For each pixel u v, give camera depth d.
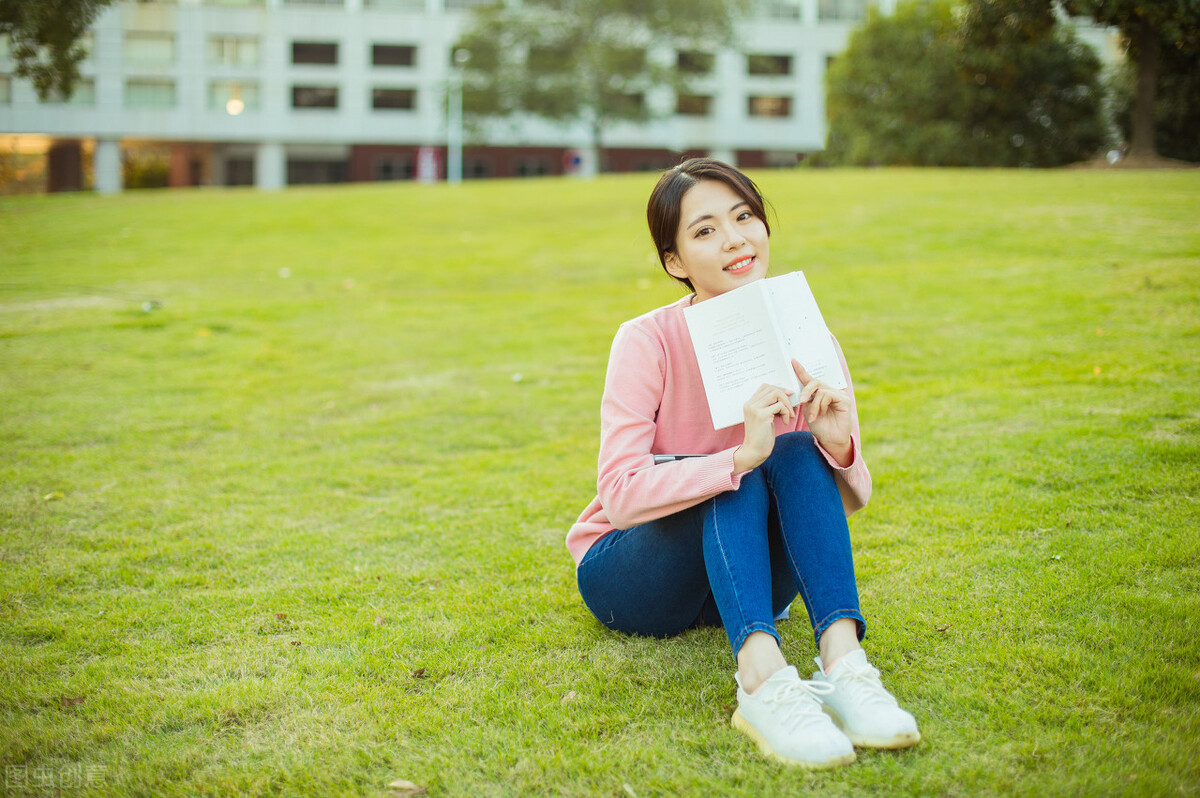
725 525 1.84
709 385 1.93
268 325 7.00
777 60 43.47
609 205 13.88
